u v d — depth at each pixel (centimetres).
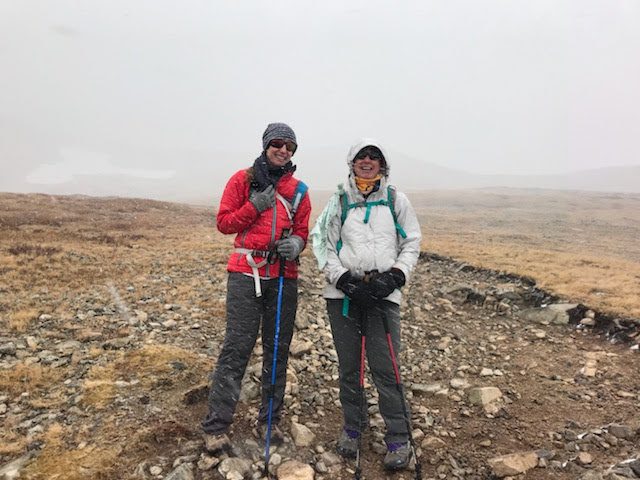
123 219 4225
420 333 846
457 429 494
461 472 411
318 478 385
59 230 2622
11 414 457
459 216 8138
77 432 422
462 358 729
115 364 570
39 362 592
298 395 542
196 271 1366
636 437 469
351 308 412
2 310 843
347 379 424
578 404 561
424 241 2744
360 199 407
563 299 1005
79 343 669
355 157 403
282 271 405
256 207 387
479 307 1052
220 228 404
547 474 406
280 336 426
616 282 1235
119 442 407
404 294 1134
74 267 1343
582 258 1977
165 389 510
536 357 734
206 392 505
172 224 4012
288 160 409
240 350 408
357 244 402
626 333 816
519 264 1570
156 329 754
